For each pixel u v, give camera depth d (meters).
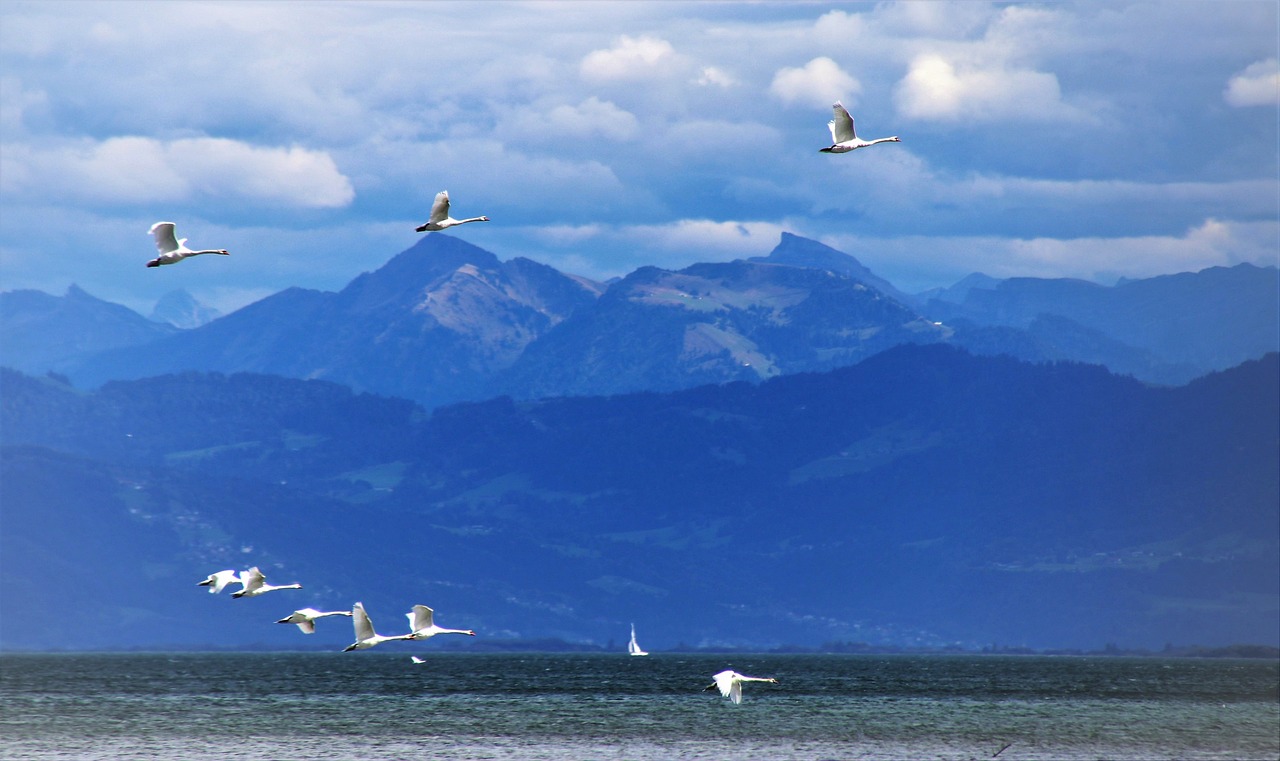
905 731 129.00
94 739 120.00
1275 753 116.38
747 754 111.62
